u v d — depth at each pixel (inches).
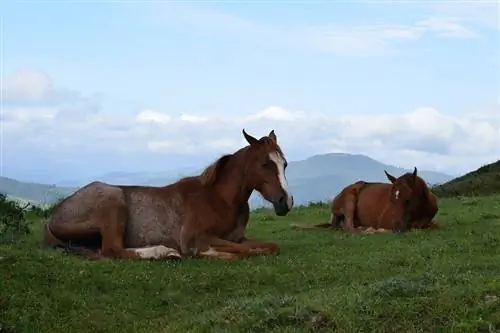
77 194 532.7
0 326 360.5
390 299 350.0
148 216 526.9
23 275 416.5
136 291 424.8
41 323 370.9
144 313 397.1
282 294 411.2
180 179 550.3
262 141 526.9
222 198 530.3
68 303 394.0
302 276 450.3
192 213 524.4
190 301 414.9
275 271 463.2
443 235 600.7
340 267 466.9
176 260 503.2
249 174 525.0
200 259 507.5
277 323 345.4
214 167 534.0
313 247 559.5
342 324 334.6
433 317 333.4
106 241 514.6
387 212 669.9
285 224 762.8
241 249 515.5
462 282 368.2
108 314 388.5
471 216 730.8
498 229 620.7
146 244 525.3
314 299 368.5
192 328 355.9
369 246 556.7
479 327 323.0
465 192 1110.4
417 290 355.6
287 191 518.3
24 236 573.3
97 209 518.3
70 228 521.3
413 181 658.2
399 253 509.4
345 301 354.9
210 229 523.8
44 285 411.5
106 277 441.4
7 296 386.3
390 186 699.4
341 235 643.5
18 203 621.6
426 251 513.7
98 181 546.9
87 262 474.0
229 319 357.1
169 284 434.6
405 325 330.3
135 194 534.9
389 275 439.8
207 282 438.9
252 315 354.3
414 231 627.5
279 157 523.5
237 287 434.0
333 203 732.7
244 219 542.9
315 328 335.6
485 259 471.2
